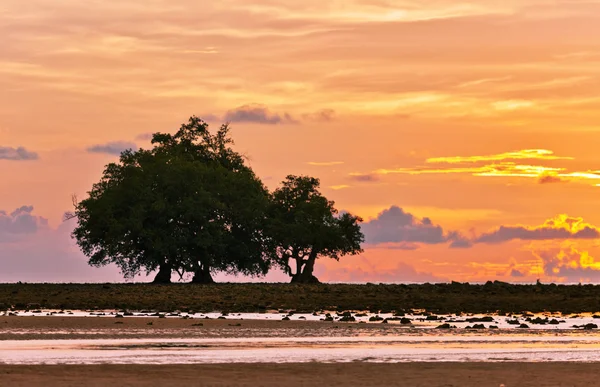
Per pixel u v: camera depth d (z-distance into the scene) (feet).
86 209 477.77
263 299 319.06
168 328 196.95
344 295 334.24
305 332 190.39
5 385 111.14
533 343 170.81
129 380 116.67
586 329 205.67
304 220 498.28
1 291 359.05
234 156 529.45
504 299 314.55
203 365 131.75
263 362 135.85
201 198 473.26
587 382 118.11
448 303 303.07
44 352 148.36
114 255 474.90
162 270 482.69
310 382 116.67
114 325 203.51
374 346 162.40
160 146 515.50
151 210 467.52
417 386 114.32
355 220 511.81
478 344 168.04
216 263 487.20
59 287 388.98
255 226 497.87
